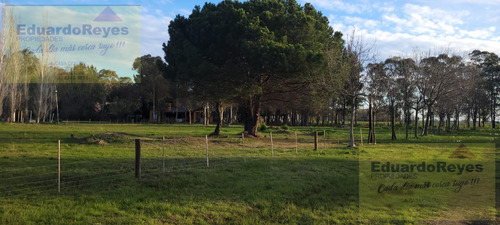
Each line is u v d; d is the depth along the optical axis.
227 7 21.28
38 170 9.85
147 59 61.91
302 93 24.59
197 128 43.25
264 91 24.89
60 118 67.69
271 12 21.58
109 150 15.15
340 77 20.33
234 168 10.95
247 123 26.09
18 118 44.62
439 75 31.98
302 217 6.41
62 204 6.62
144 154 13.91
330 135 32.88
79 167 10.53
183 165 11.34
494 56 58.19
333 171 10.73
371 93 21.56
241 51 19.83
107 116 74.19
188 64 21.20
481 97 52.91
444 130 49.69
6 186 7.80
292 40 21.42
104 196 7.27
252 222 6.13
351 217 6.36
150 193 7.64
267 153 15.36
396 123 70.31
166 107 68.44
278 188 8.36
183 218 6.20
